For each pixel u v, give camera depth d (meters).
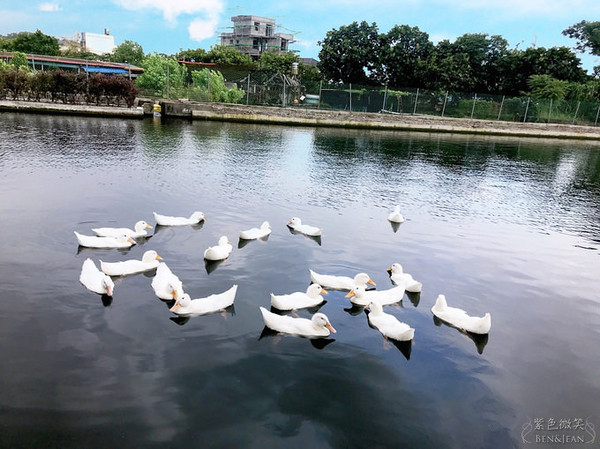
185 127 40.31
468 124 56.22
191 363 6.99
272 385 6.61
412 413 6.25
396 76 68.94
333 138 40.91
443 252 12.81
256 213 15.50
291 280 10.23
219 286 9.68
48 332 7.57
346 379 6.88
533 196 21.47
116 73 71.56
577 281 11.29
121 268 9.98
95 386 6.34
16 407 5.87
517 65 70.62
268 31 175.38
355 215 16.12
